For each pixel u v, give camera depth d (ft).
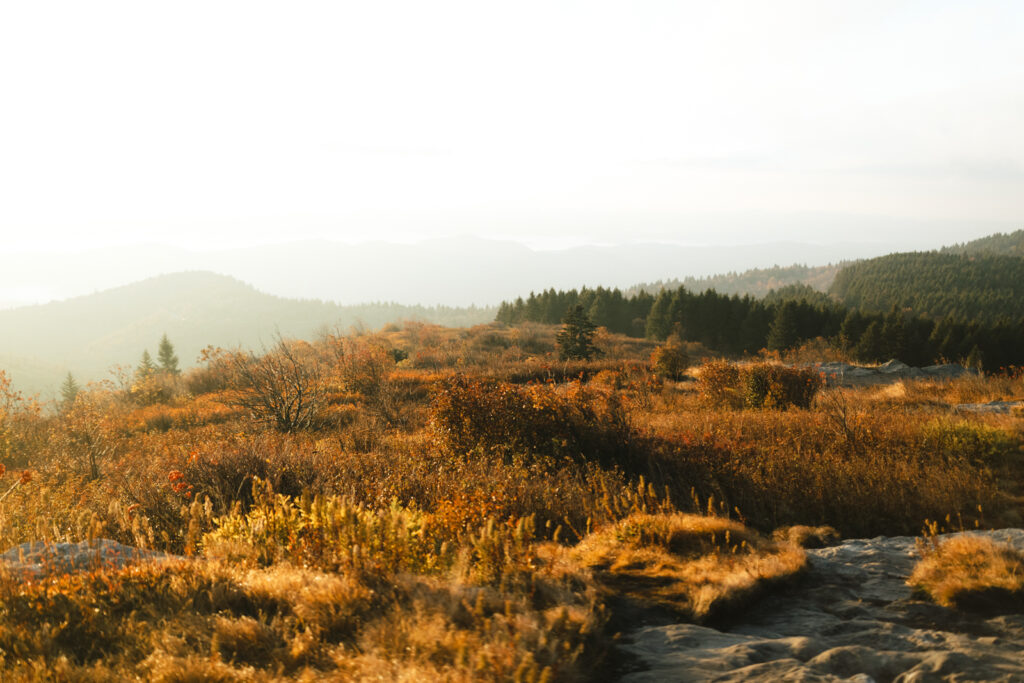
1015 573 10.99
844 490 20.31
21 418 50.75
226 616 9.32
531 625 8.59
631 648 9.04
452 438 27.20
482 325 193.57
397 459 26.21
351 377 65.41
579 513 18.49
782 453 24.16
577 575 11.57
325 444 33.35
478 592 9.95
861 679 7.38
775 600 11.32
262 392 46.85
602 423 26.68
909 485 20.74
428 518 14.74
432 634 8.42
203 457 23.68
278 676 7.85
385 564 10.76
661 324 281.74
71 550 12.17
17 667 7.98
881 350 249.96
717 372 48.19
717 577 11.68
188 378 82.02
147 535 15.62
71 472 32.96
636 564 12.75
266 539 12.55
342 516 12.08
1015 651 8.44
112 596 9.75
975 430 25.66
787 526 18.38
